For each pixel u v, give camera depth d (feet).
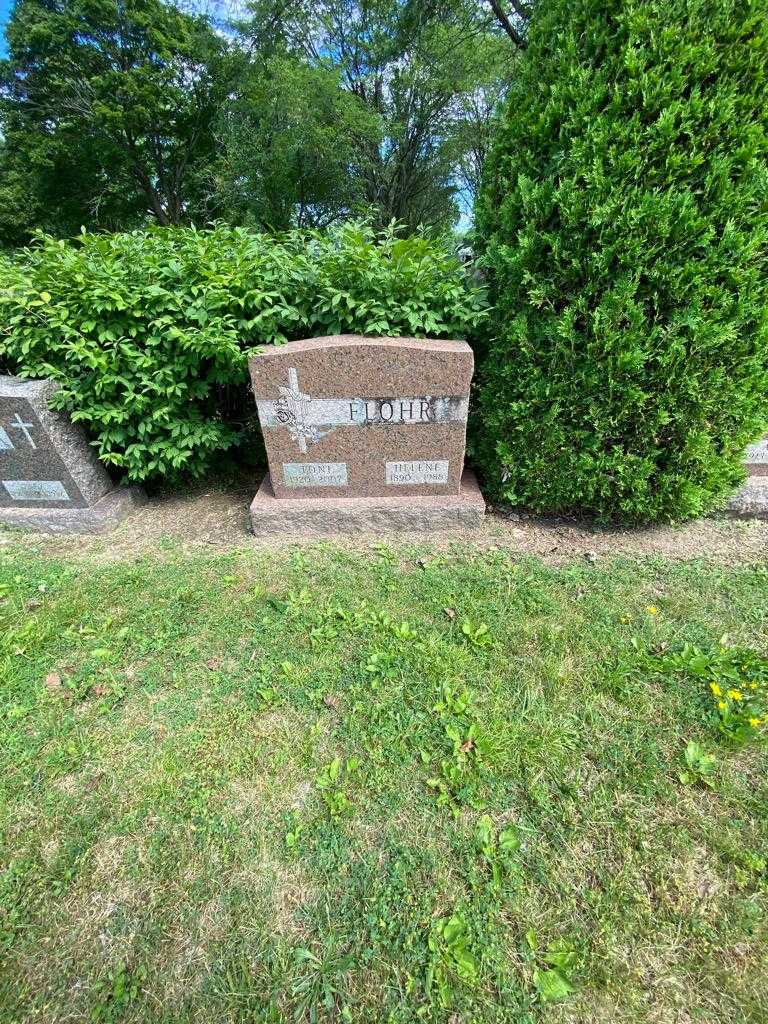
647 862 5.39
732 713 6.84
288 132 46.96
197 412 11.64
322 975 4.64
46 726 6.91
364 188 55.83
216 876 5.34
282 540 11.05
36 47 53.93
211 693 7.36
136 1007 4.51
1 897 5.22
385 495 11.21
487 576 9.64
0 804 6.00
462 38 45.11
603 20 8.05
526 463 10.40
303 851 5.51
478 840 5.57
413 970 4.67
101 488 12.01
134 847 5.59
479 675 7.50
